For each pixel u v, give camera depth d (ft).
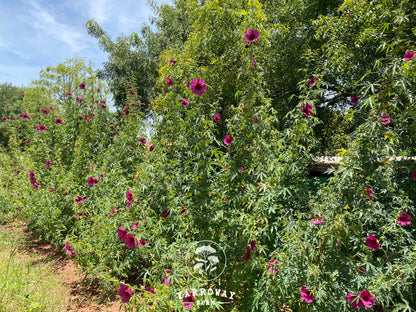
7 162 25.82
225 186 9.30
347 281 7.37
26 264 12.41
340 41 16.89
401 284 6.93
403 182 10.53
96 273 10.28
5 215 19.34
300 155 10.97
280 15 23.75
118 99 44.37
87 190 15.93
